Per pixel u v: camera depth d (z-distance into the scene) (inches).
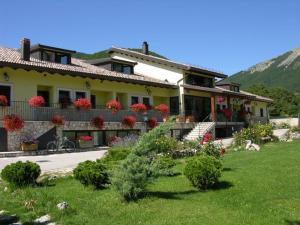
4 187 459.2
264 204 349.7
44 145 934.4
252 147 817.5
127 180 371.6
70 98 1105.4
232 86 1886.1
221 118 1487.5
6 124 856.3
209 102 1589.6
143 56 1519.4
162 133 403.5
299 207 340.2
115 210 345.1
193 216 319.3
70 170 569.9
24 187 449.1
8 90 967.0
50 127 951.0
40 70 969.5
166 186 434.0
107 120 1111.6
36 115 943.7
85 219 321.1
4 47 1164.5
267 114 2212.1
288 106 2920.8
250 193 387.5
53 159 746.2
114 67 1316.4
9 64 900.0
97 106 1210.0
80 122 1021.2
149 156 404.2
